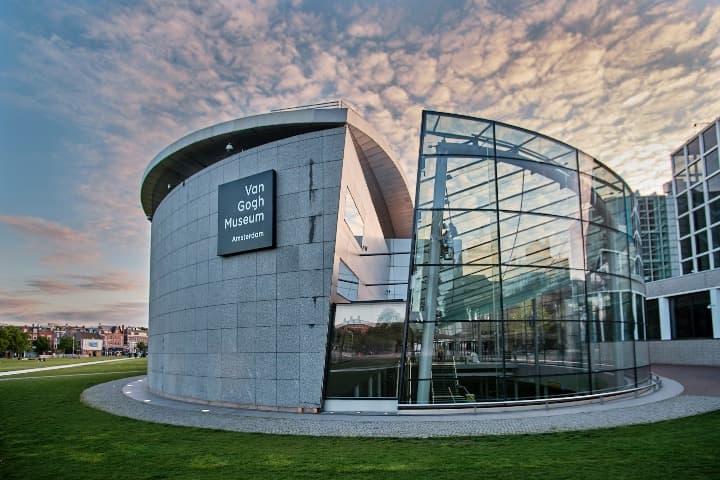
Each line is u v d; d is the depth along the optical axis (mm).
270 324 16297
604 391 17344
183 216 20672
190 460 9555
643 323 22172
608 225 19328
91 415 16188
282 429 12703
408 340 15258
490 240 16203
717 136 43375
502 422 12961
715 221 43625
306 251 16016
